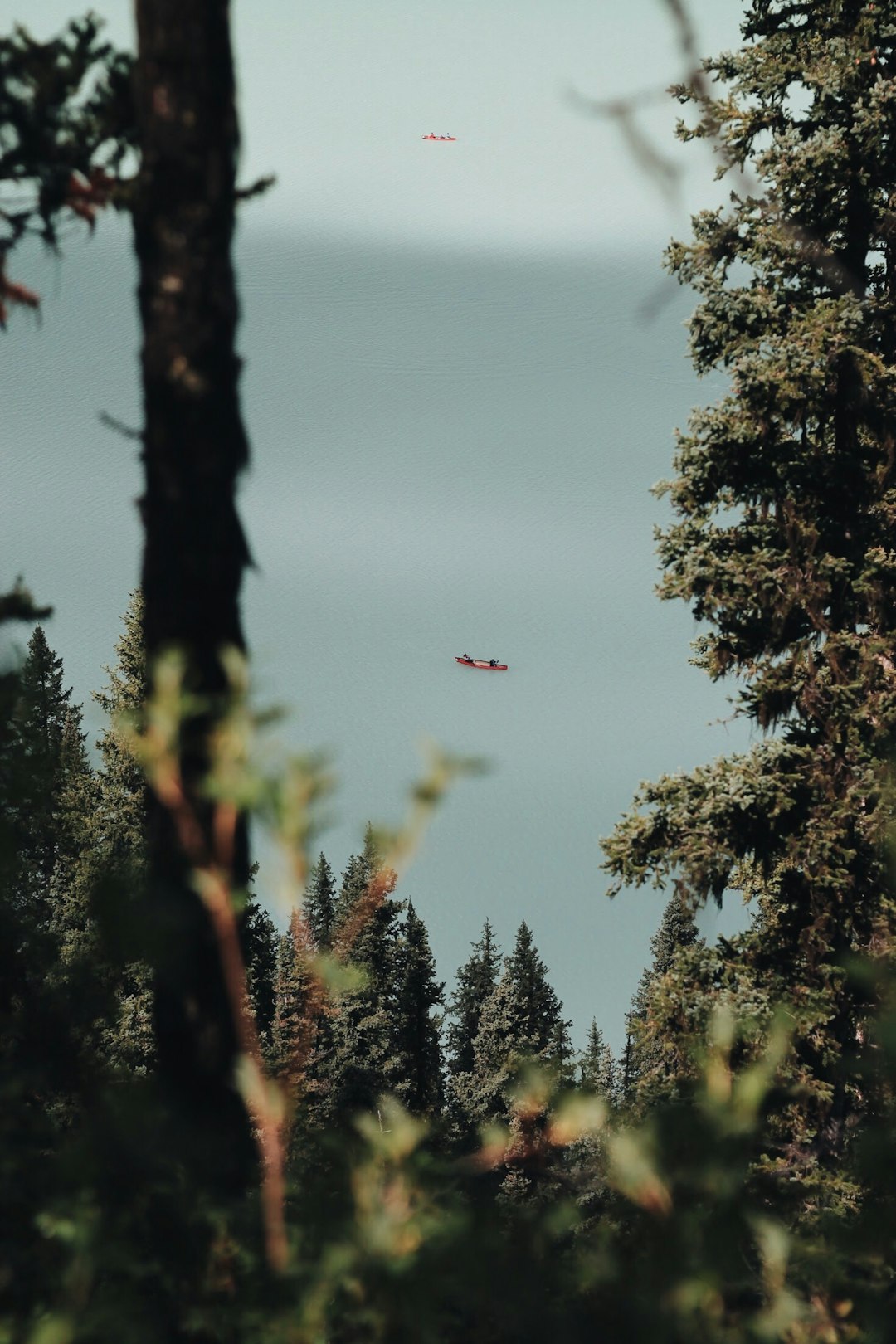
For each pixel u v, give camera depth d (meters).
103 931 4.61
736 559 35.53
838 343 34.69
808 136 35.91
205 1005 9.23
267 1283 4.98
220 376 11.14
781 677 35.66
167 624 10.98
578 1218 4.52
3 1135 6.93
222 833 4.14
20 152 10.75
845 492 36.81
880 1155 4.43
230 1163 6.16
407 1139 4.56
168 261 11.04
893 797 31.69
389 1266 4.29
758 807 34.16
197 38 10.86
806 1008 30.84
